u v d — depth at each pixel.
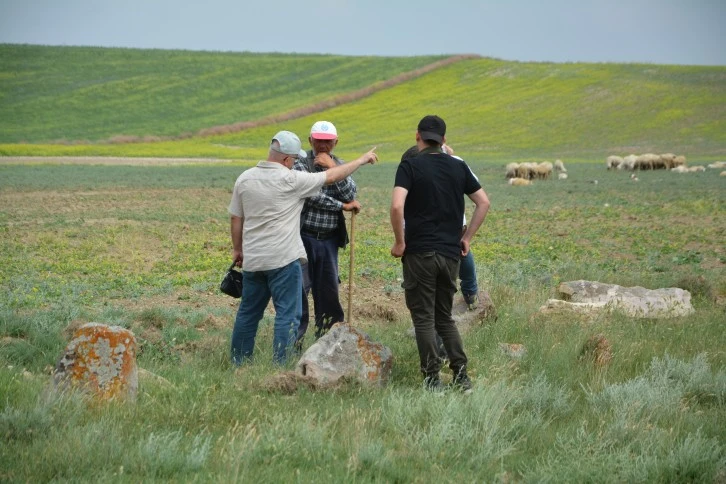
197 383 11.84
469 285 16.58
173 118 166.75
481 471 9.20
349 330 13.05
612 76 178.62
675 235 35.09
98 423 9.72
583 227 38.66
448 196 12.52
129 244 32.22
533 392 11.73
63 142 140.62
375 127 156.25
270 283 13.91
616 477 9.08
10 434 9.41
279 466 8.86
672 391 12.08
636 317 17.28
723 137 131.50
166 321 17.70
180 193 58.91
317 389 12.02
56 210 46.09
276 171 13.73
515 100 169.62
